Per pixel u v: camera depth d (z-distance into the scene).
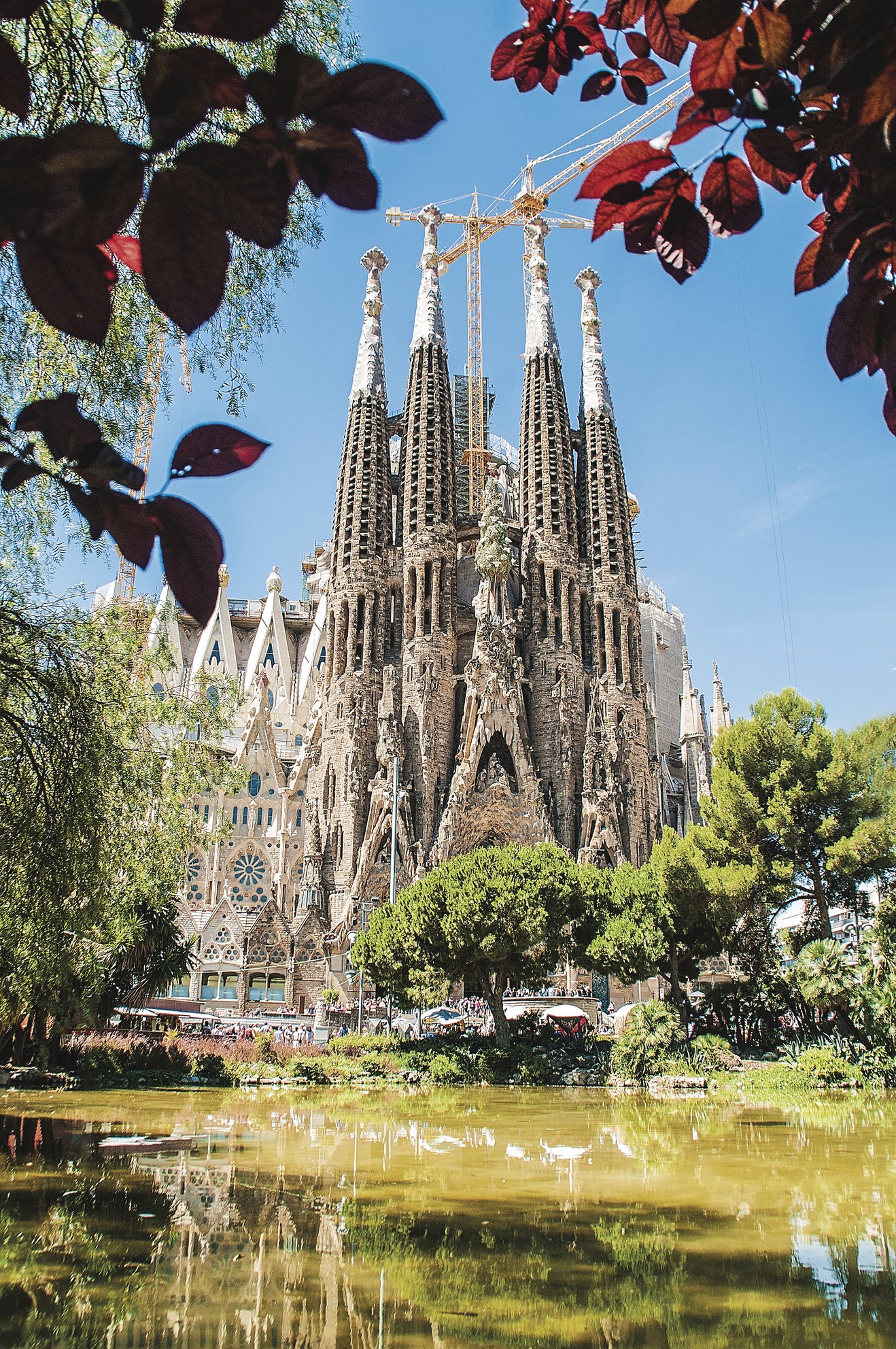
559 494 125.75
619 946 57.62
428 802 108.62
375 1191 20.55
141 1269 14.41
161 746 35.47
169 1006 82.12
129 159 2.34
